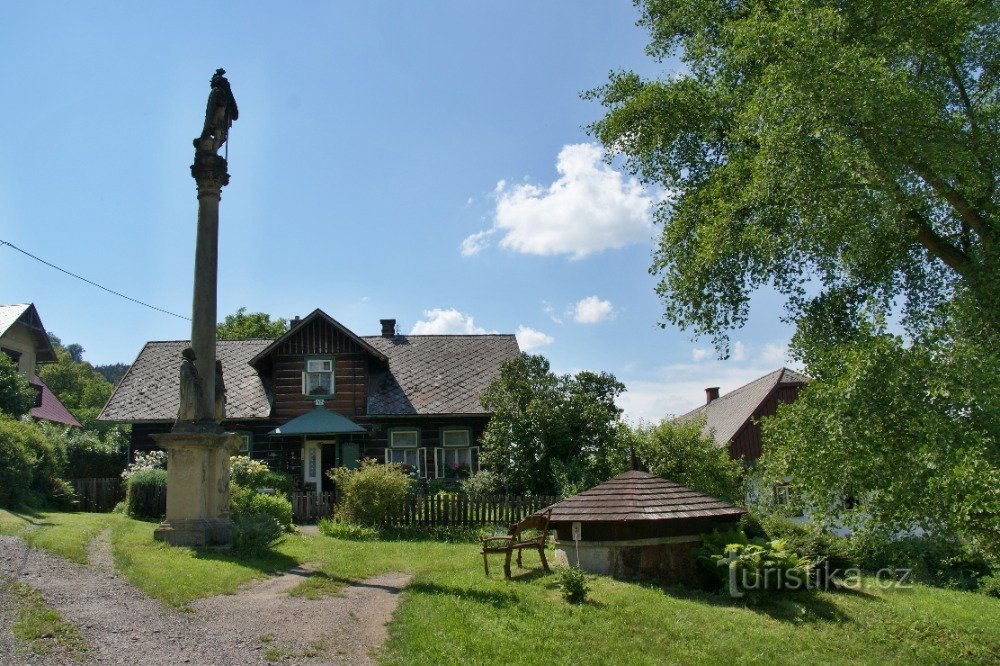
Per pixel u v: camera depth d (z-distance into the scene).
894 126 11.90
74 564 8.96
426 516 19.00
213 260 13.22
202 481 12.02
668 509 12.09
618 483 13.01
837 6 13.31
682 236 18.61
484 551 11.29
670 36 20.20
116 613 7.14
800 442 10.89
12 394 22.72
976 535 9.80
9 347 32.50
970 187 12.78
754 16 14.41
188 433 11.97
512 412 21.81
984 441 9.34
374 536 17.52
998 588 15.59
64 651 5.91
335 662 6.67
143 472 16.72
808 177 12.70
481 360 29.78
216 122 13.73
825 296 17.36
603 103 20.50
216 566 9.93
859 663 8.58
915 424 9.96
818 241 14.42
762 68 15.34
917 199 13.30
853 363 10.56
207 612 7.70
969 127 13.20
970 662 9.12
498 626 8.34
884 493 10.07
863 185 12.95
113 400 26.86
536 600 9.73
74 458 25.53
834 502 10.88
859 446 10.13
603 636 8.50
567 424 21.20
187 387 12.29
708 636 8.88
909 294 16.94
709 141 19.06
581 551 12.25
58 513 14.93
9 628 6.22
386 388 27.89
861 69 11.88
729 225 15.91
